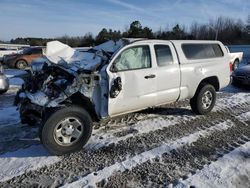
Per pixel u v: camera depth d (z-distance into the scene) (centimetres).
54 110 443
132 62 531
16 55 1900
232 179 387
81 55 537
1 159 443
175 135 548
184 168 418
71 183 376
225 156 459
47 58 491
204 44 680
